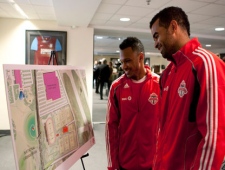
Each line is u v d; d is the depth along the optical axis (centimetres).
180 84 84
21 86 88
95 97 846
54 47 411
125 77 137
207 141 70
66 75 129
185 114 81
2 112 402
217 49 882
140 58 132
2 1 301
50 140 103
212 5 296
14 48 401
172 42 88
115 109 138
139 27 452
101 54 1680
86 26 416
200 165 71
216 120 69
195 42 87
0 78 397
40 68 104
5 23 396
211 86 72
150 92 129
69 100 126
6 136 389
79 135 130
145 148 129
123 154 134
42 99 101
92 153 323
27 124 89
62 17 341
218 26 434
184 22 89
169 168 87
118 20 392
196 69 78
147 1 282
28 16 382
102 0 282
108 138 136
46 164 97
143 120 129
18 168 80
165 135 92
